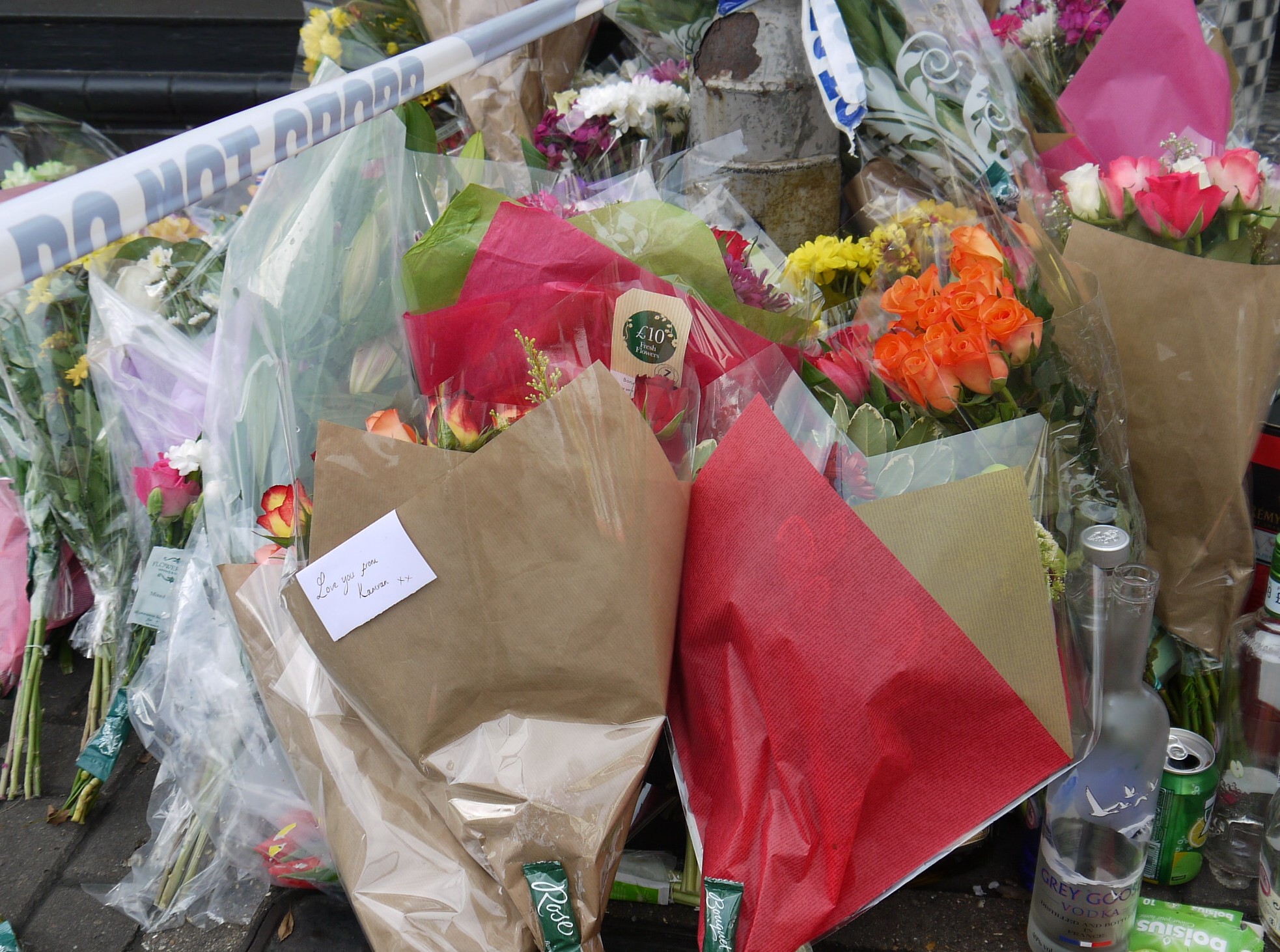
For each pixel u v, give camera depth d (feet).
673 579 3.48
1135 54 5.05
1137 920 4.11
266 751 4.38
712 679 3.55
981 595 3.21
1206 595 4.71
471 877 3.63
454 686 3.44
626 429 3.31
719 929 3.32
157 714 4.67
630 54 6.99
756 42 5.03
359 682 3.51
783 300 4.66
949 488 3.23
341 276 4.44
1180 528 4.67
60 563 6.08
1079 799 3.80
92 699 5.69
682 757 3.74
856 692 3.24
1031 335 3.95
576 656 3.36
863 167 5.66
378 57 6.64
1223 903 4.38
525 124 6.14
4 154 6.82
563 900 3.42
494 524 3.31
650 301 4.04
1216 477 4.46
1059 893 3.90
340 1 6.69
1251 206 4.27
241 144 2.82
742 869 3.37
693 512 3.60
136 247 5.66
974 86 4.84
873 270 4.89
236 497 4.34
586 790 3.41
